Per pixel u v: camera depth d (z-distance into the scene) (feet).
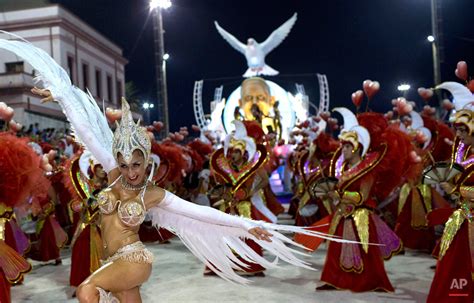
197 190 35.09
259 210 20.80
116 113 14.61
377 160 16.94
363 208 17.33
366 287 17.21
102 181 18.02
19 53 10.62
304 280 19.65
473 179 14.05
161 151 25.67
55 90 10.68
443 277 14.39
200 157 35.37
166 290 18.90
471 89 15.12
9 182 14.96
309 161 26.63
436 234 25.35
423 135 19.49
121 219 9.86
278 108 63.62
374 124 17.88
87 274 18.21
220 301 17.13
